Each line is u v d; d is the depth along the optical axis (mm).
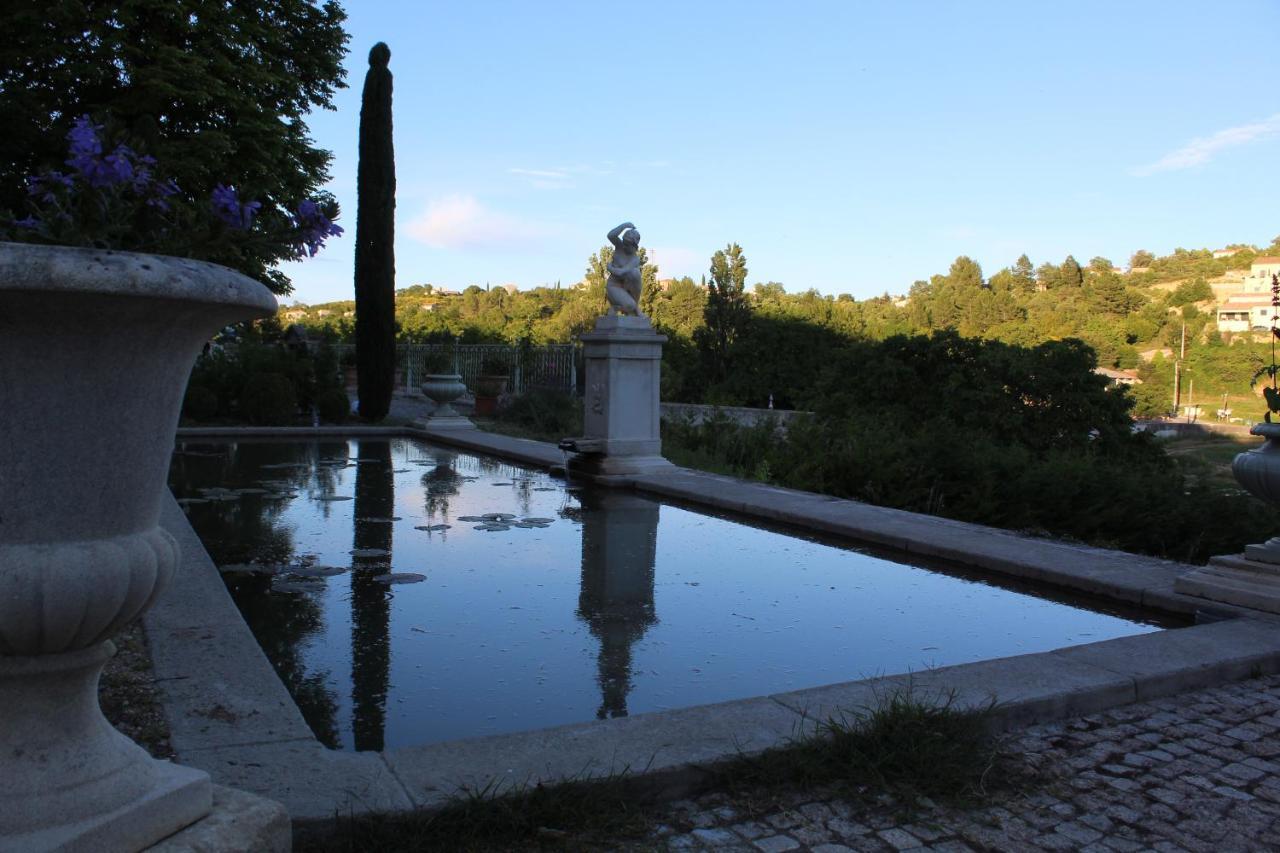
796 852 2256
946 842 2328
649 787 2506
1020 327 58438
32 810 1709
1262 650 3891
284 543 6305
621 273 9992
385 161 17750
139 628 3854
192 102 15289
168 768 1996
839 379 14289
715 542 6637
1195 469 13062
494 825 2248
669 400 28672
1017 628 4551
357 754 2604
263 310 1938
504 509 8008
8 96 13766
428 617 4520
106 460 1730
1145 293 119188
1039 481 8188
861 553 6312
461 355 28234
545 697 3441
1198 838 2375
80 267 1545
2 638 1677
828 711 3029
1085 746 3002
